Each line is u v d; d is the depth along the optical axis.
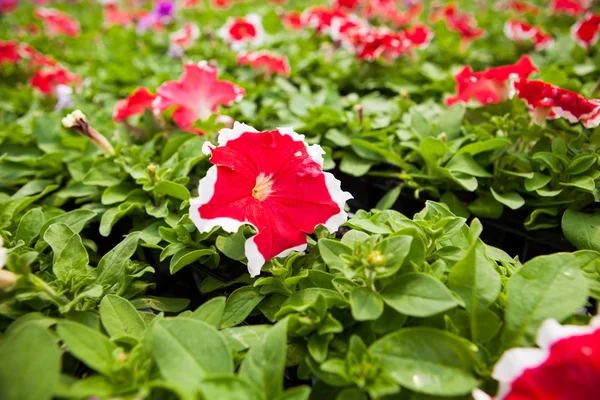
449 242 0.22
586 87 0.40
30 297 0.20
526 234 0.28
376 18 0.71
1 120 0.43
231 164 0.21
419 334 0.17
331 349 0.18
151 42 0.67
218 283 0.24
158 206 0.28
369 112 0.40
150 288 0.26
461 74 0.35
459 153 0.29
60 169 0.34
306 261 0.23
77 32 0.74
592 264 0.21
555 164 0.27
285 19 0.68
